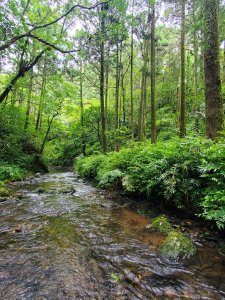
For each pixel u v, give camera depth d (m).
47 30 9.61
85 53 13.13
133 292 2.62
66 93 17.58
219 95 6.14
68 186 10.15
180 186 5.12
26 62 10.74
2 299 2.44
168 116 21.11
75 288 2.67
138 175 6.86
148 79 24.36
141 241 4.08
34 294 2.54
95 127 21.12
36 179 12.48
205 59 6.35
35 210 6.05
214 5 6.23
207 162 4.68
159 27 18.33
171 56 25.97
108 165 9.34
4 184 9.64
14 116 13.55
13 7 7.88
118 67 16.44
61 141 27.27
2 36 8.70
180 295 2.58
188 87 20.48
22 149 15.80
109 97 24.69
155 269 3.13
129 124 23.39
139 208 6.18
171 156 5.76
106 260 3.37
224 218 3.63
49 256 3.46
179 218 5.04
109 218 5.44
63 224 4.98
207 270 3.10
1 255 3.46
